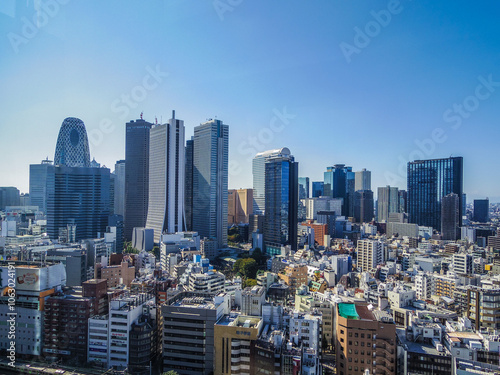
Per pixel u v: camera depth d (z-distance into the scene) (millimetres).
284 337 123688
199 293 155125
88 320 142875
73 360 141375
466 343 128375
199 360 131250
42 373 130875
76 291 161500
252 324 128750
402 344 129375
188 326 132750
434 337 133500
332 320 155625
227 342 123188
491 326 170500
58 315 145750
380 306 182875
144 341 139500
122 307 144750
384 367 121688
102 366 137750
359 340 124750
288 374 109500
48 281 153375
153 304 155750
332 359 141875
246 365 120875
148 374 133250
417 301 186500
